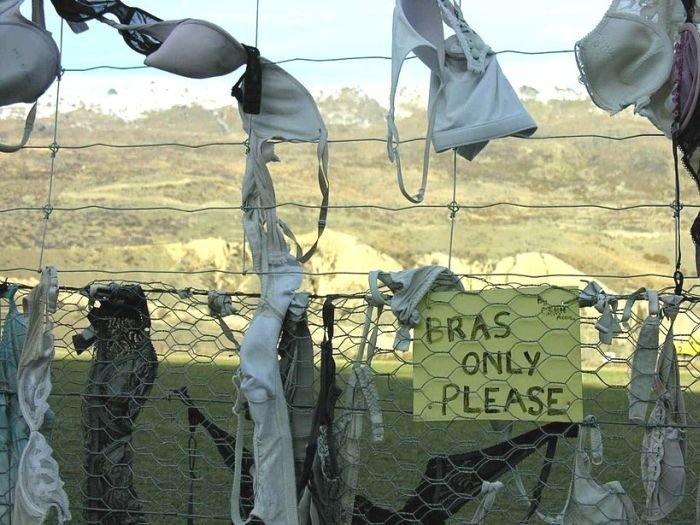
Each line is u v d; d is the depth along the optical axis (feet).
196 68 10.11
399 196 183.62
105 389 10.88
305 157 212.84
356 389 9.82
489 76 9.71
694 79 9.41
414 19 9.87
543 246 160.45
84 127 296.71
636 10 9.80
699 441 16.16
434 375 9.55
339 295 9.80
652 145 237.04
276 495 9.52
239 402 9.80
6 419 10.87
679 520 14.88
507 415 9.44
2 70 10.66
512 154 234.58
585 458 9.66
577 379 9.39
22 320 11.02
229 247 129.80
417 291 9.53
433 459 10.27
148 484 17.47
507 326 9.49
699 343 9.50
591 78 9.91
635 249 166.40
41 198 181.06
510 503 16.07
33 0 11.03
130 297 10.78
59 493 10.32
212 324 41.09
